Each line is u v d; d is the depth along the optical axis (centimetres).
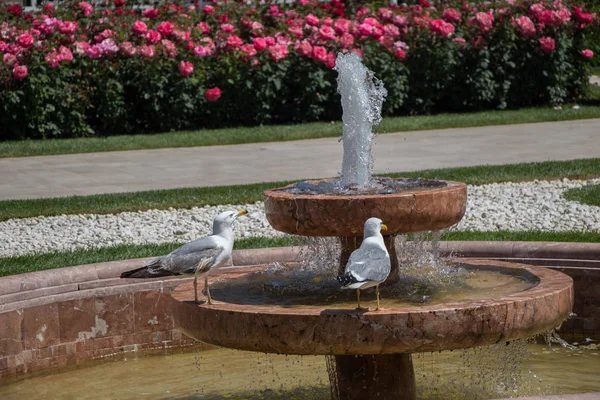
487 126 2056
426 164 1535
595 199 1131
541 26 2294
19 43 1953
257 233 1028
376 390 584
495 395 640
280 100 2173
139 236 1044
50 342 725
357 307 521
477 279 627
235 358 760
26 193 1377
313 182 680
